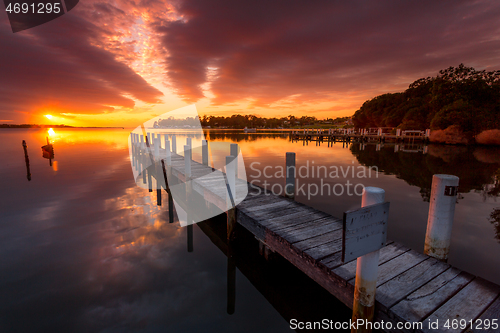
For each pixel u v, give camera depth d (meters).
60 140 34.19
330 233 3.50
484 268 3.52
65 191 8.38
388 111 44.97
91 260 4.12
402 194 7.41
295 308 3.11
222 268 4.02
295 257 3.11
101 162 14.41
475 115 26.16
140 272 3.83
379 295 2.24
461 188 8.20
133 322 2.82
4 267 3.85
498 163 13.48
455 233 4.68
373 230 1.79
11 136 47.34
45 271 3.77
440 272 2.59
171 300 3.22
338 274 2.50
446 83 32.97
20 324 2.73
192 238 5.05
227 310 3.06
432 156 16.80
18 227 5.35
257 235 3.92
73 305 3.06
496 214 5.69
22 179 10.14
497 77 32.75
